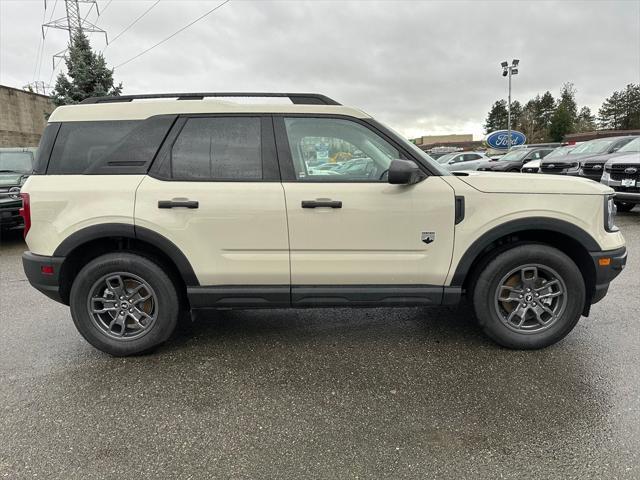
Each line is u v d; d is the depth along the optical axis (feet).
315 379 9.75
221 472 6.97
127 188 10.11
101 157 10.31
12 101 67.62
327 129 10.48
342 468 7.02
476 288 10.64
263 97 10.85
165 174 10.25
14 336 12.28
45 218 10.17
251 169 10.28
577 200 10.18
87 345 11.67
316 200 10.03
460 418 8.25
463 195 10.13
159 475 6.92
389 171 9.48
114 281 10.71
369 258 10.34
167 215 10.08
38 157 10.44
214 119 10.40
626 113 250.37
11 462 7.21
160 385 9.59
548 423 8.03
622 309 13.42
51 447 7.59
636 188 28.30
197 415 8.49
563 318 10.62
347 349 11.19
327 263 10.33
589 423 7.99
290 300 10.62
